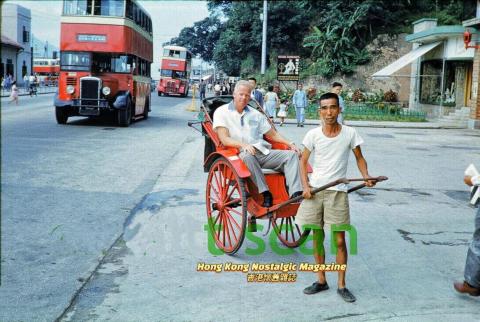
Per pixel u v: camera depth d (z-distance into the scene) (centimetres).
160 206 790
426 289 496
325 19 4406
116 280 507
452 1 4331
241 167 555
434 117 3000
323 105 470
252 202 579
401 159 1352
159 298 467
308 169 579
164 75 5284
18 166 1060
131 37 1961
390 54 4222
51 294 467
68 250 587
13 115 2286
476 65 2411
